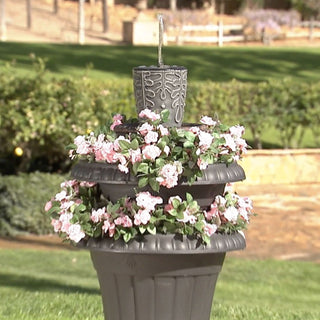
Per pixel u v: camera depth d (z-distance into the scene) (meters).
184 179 5.88
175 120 6.27
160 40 6.36
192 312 6.13
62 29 43.84
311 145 24.02
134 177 5.87
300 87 21.42
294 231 15.59
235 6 52.62
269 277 12.41
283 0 52.41
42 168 17.86
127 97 17.83
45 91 16.86
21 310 8.66
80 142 6.09
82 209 6.14
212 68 31.92
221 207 6.09
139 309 6.07
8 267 12.58
